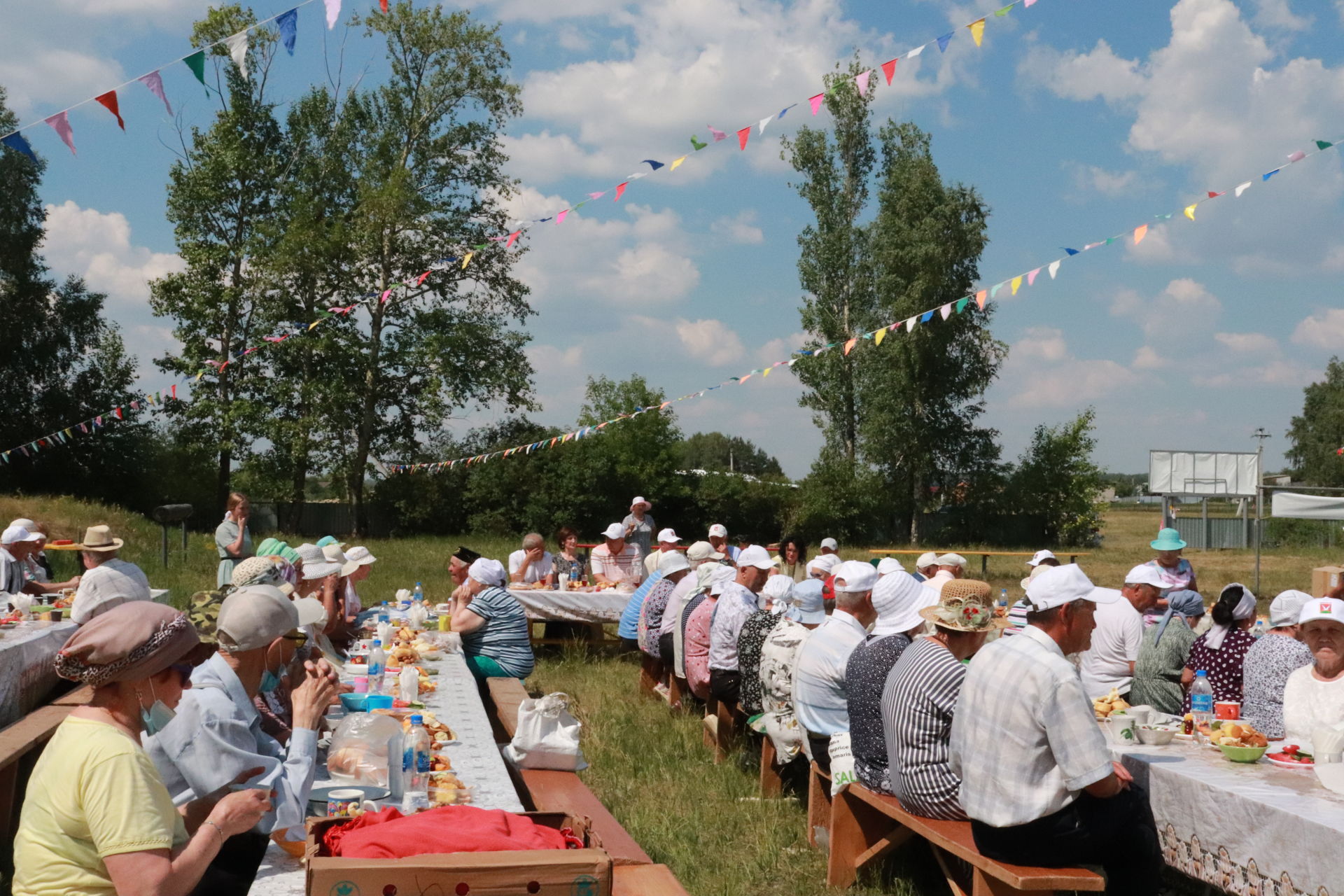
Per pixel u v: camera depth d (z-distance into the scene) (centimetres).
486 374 3800
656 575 1040
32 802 256
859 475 4112
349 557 861
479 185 3719
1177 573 891
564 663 1165
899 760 469
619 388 3975
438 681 638
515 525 3916
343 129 3716
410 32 3547
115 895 253
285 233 3578
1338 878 340
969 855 411
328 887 242
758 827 610
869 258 4088
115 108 493
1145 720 508
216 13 3431
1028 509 4231
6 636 656
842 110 4062
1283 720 515
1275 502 2253
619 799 668
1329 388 7338
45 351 3709
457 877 247
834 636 570
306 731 343
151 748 322
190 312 3700
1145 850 396
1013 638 408
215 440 3766
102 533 775
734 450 11394
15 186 3656
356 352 3609
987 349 4119
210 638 349
